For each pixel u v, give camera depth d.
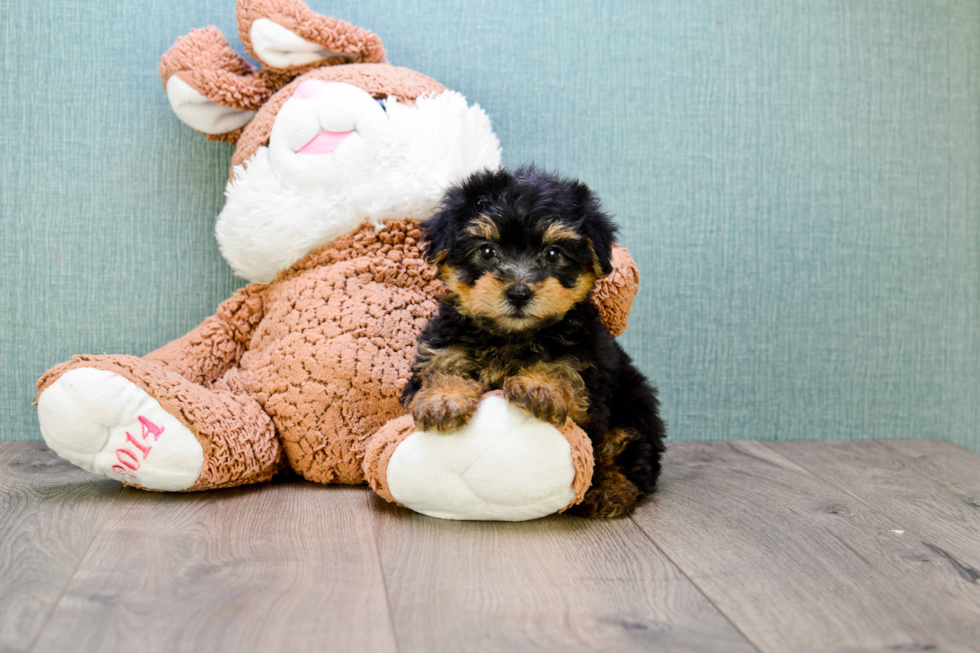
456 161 0.75
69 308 0.85
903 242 0.91
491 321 0.67
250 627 0.53
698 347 0.90
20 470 0.76
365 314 0.74
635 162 0.88
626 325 0.81
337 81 0.77
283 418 0.73
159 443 0.68
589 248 0.67
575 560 0.61
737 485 0.76
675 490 0.75
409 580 0.58
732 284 0.90
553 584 0.58
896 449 0.88
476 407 0.66
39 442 0.85
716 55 0.88
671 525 0.67
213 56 0.79
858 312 0.91
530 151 0.87
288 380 0.73
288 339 0.74
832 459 0.84
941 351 0.92
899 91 0.90
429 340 0.70
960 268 0.92
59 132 0.84
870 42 0.90
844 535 0.66
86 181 0.85
